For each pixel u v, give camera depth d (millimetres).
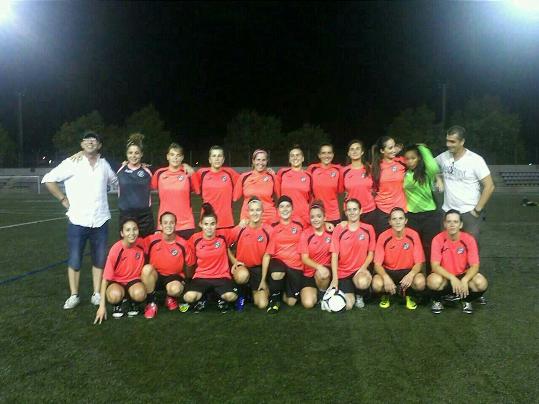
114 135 34500
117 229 11203
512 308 5098
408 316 4855
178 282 5070
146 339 4230
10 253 8227
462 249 5043
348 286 5227
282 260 5305
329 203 6211
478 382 3383
